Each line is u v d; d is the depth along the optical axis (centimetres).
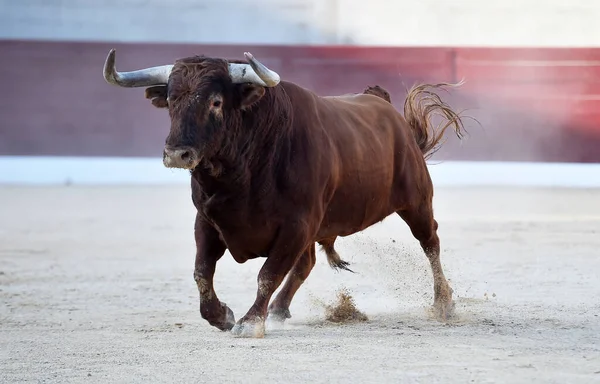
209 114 1644
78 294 2362
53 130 6169
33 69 6153
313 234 1809
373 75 6156
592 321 1894
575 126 5975
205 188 1739
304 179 1775
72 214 4234
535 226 3722
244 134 1711
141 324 1930
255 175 1734
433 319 1958
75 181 5788
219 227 1767
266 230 1761
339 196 1911
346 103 2059
